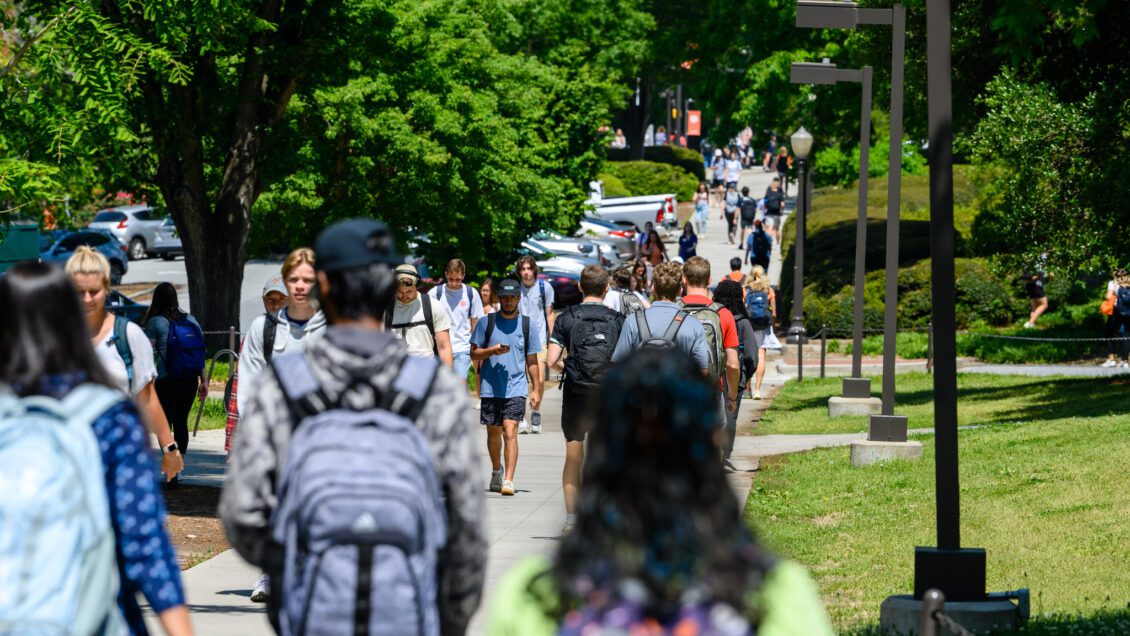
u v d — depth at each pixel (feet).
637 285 310.45
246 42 200.23
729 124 385.91
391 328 109.29
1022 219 198.90
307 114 242.78
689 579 23.06
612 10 565.94
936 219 75.46
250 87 218.79
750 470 140.05
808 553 97.91
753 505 118.42
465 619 36.91
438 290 155.22
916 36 246.68
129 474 35.22
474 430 36.73
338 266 36.65
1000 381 228.43
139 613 36.86
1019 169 196.95
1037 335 281.13
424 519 33.68
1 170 138.41
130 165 224.33
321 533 32.78
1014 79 196.34
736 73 379.76
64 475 33.60
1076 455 124.57
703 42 379.55
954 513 75.00
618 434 23.56
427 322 110.42
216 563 89.97
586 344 98.32
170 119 215.72
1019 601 74.49
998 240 279.90
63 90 160.76
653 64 589.32
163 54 151.33
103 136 151.84
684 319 93.66
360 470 33.37
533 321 122.21
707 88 385.70
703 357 93.35
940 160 75.20
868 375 250.57
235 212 229.04
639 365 24.08
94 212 439.22
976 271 298.15
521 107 307.58
